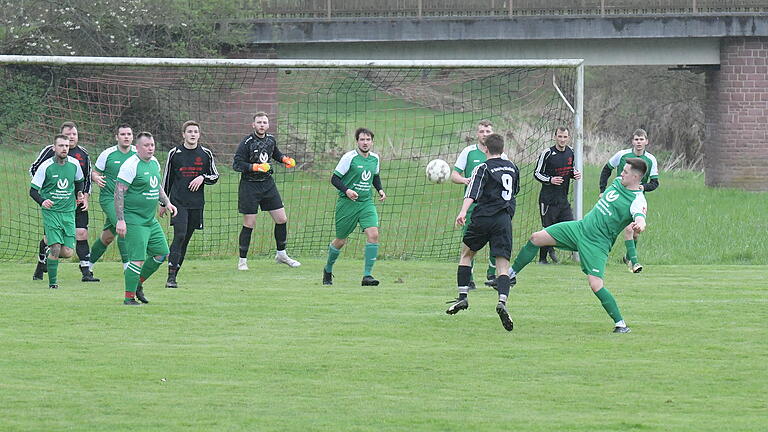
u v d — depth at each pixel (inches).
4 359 827.4
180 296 1163.3
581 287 1248.2
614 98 4094.5
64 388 738.8
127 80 2295.8
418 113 2859.3
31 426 645.3
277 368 805.2
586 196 2503.7
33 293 1176.8
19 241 1642.5
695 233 1847.9
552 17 2891.2
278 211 1425.9
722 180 3041.3
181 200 1238.3
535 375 786.8
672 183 3243.1
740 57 2984.7
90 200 2037.4
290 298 1156.5
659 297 1172.5
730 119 3014.3
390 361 832.3
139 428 642.8
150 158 1078.4
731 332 958.4
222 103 2509.8
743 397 724.7
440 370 802.2
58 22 2891.2
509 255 986.7
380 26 2891.2
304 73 2474.2
